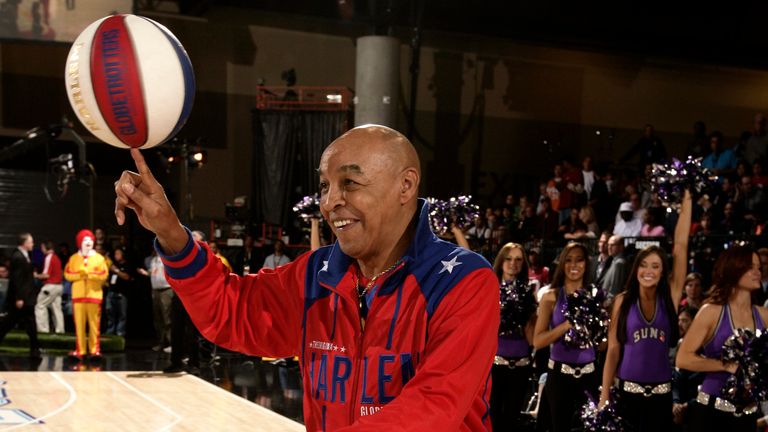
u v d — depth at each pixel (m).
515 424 6.07
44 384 9.15
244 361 11.66
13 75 16.72
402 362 1.71
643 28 17.36
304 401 1.87
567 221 13.04
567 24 17.30
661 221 10.59
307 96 17.33
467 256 1.74
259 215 15.60
